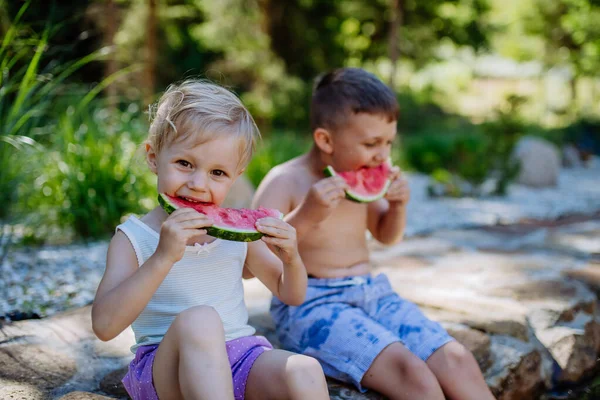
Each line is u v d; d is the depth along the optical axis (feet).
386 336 8.63
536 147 32.81
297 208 9.29
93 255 15.92
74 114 19.70
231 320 7.50
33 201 17.63
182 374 6.29
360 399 8.46
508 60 101.60
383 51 64.23
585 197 29.68
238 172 7.48
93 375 9.03
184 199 7.14
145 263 6.66
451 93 86.84
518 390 10.36
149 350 7.21
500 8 74.02
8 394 8.32
